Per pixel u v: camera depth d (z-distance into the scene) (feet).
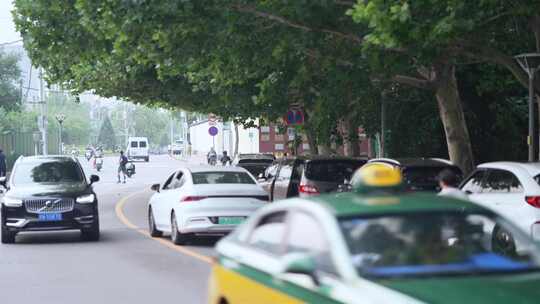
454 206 50.55
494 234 61.72
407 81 167.73
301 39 137.28
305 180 152.35
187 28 134.00
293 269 45.47
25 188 151.43
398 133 213.46
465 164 168.66
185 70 167.73
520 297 40.65
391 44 103.19
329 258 46.44
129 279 105.50
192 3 129.49
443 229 48.52
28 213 147.74
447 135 170.30
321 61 146.30
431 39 104.58
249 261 55.21
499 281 43.62
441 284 42.93
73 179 159.43
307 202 52.01
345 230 47.21
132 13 129.59
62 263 122.62
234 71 158.71
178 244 144.46
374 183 52.90
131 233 168.45
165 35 135.74
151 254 131.54
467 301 40.11
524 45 174.81
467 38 130.62
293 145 274.36
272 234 54.70
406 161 133.28
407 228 48.08
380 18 101.14
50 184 154.92
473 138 215.10
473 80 204.95
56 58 193.16
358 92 179.11
